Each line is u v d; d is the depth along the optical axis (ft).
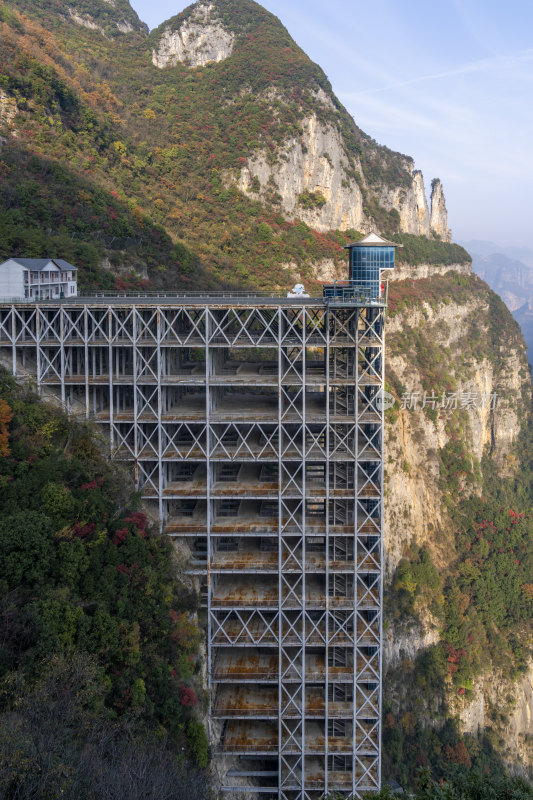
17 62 404.98
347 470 199.82
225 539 207.82
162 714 147.64
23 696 106.73
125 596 151.12
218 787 174.40
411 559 388.16
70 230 326.85
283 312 202.49
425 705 325.42
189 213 500.74
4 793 89.71
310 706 192.95
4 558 126.82
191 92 634.84
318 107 593.01
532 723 369.09
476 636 371.56
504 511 465.88
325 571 190.08
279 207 551.18
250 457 189.78
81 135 445.37
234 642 188.96
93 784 101.71
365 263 207.10
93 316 193.16
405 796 103.45
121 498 179.52
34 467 154.92
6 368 192.85
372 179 648.38
